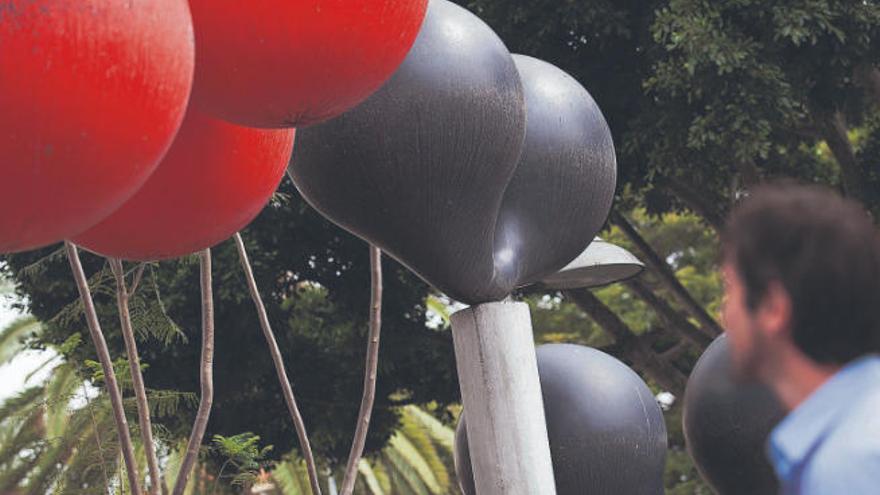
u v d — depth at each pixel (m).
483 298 5.27
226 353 11.82
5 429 14.66
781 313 2.06
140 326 7.46
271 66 3.05
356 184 4.84
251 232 11.48
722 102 10.40
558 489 6.13
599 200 5.54
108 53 2.46
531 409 5.32
